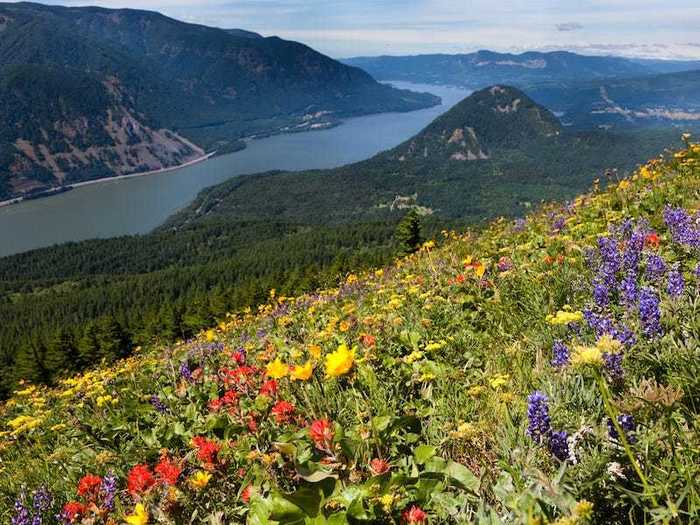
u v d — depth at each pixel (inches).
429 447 110.5
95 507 132.0
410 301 287.7
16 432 266.5
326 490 95.7
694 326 114.3
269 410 156.4
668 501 69.1
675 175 361.1
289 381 160.9
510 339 187.2
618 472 81.9
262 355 248.5
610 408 73.9
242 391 178.4
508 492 91.7
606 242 194.2
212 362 283.4
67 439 245.0
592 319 130.5
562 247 280.2
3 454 266.7
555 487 78.0
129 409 230.5
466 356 186.5
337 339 245.3
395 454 118.6
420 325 229.9
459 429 115.7
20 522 160.1
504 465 97.6
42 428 290.0
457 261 350.6
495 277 257.1
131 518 109.4
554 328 167.3
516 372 149.4
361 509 89.6
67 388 426.9
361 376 167.6
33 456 246.1
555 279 211.2
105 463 183.6
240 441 153.3
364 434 115.1
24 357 2564.0
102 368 548.7
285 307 498.3
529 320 192.4
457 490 101.8
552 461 95.5
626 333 112.0
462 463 120.5
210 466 124.9
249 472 124.6
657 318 112.8
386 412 143.0
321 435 102.4
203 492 122.3
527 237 367.9
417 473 104.9
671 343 112.3
